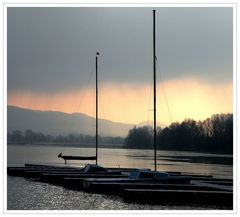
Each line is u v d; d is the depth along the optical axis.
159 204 34.12
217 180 45.59
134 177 40.81
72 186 44.47
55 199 37.16
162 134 161.38
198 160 110.75
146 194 34.69
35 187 44.75
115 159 116.81
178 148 157.25
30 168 59.22
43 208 33.31
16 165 80.12
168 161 105.25
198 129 153.62
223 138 144.62
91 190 39.62
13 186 45.56
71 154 158.38
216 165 89.19
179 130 157.12
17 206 34.09
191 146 155.38
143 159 117.19
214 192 33.88
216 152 147.00
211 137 148.75
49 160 102.69
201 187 38.41
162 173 40.28
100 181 40.44
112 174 49.47
